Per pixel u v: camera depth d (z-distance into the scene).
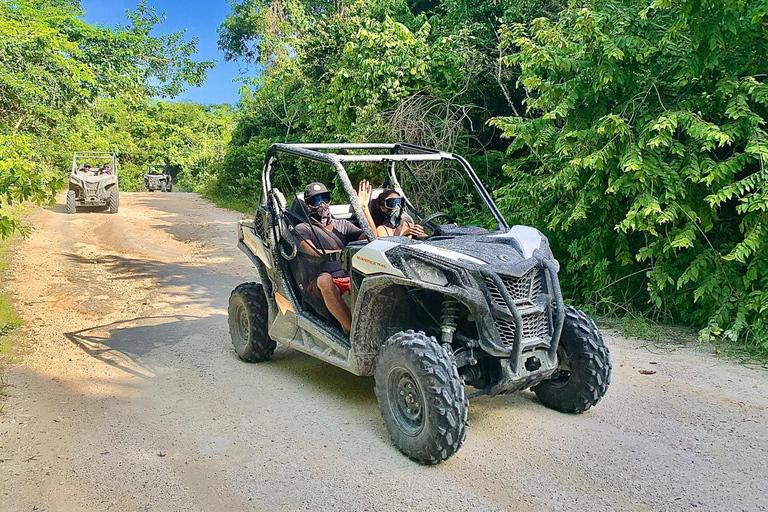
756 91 6.66
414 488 3.94
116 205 20.19
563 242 8.56
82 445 4.62
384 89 12.06
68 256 12.54
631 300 7.86
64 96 14.80
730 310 6.82
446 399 4.04
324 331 5.31
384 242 4.69
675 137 7.40
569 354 4.88
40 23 14.20
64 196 25.97
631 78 7.51
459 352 4.51
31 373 6.14
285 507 3.77
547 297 4.54
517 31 9.16
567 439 4.57
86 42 17.45
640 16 7.12
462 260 4.37
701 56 6.93
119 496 3.93
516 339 4.23
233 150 24.81
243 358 6.46
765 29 6.87
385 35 12.26
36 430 4.88
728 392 5.44
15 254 12.32
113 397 5.56
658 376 5.85
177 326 7.90
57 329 7.71
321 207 5.59
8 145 12.98
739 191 6.45
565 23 8.75
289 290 5.78
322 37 16.55
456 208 10.66
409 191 10.91
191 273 11.23
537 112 11.30
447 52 12.17
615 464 4.20
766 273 6.59
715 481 3.97
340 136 12.22
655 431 4.69
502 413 5.05
